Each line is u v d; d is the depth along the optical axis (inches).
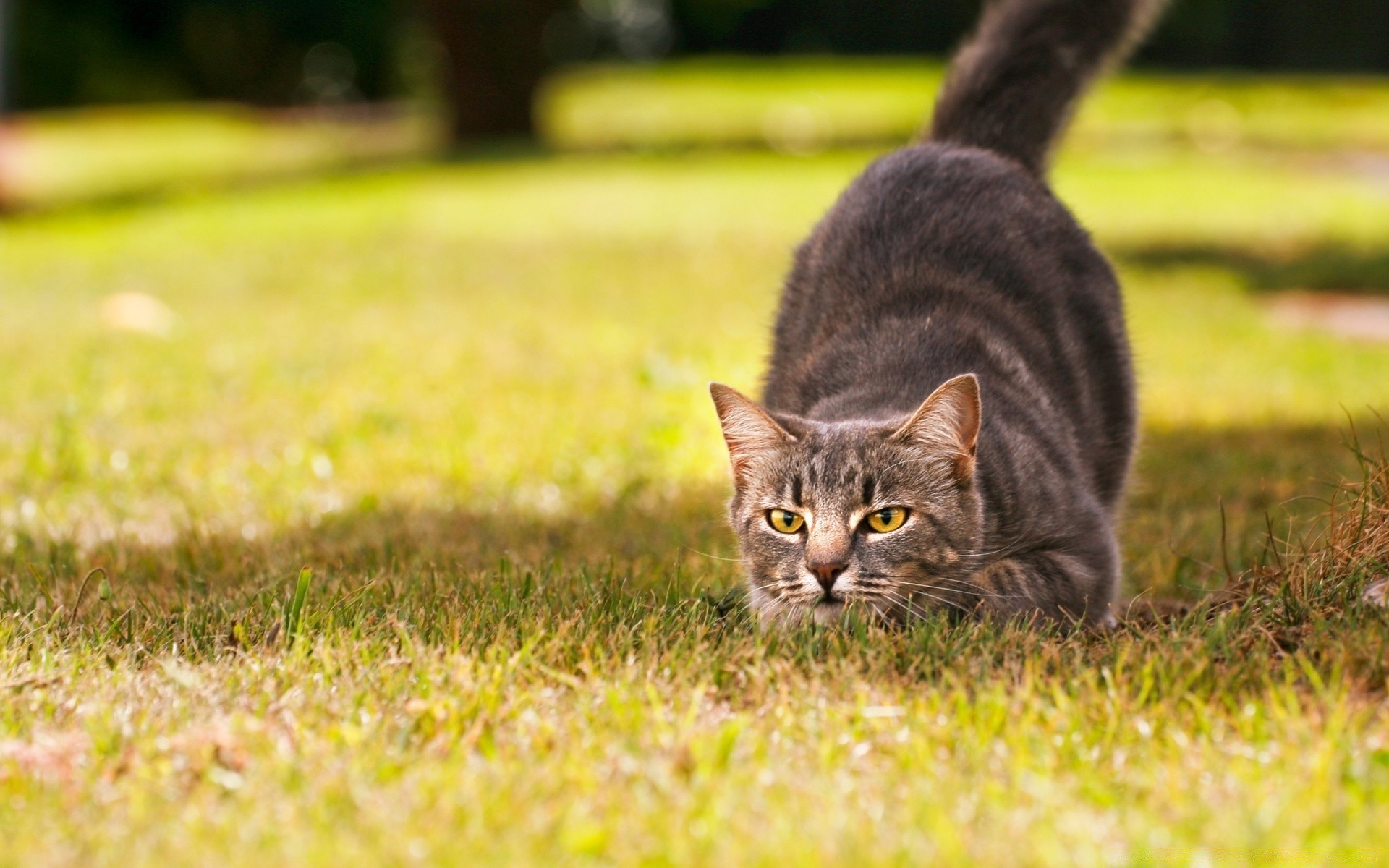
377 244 681.0
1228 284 553.3
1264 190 850.8
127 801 129.3
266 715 149.5
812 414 194.7
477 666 157.8
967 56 256.4
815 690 150.7
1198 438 319.6
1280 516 246.7
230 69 1663.4
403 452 308.5
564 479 291.3
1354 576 173.9
